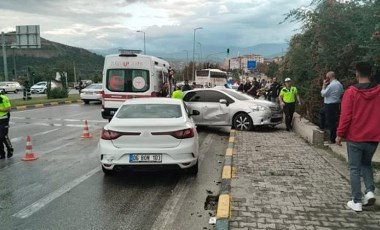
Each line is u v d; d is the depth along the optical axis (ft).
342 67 41.68
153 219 18.69
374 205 18.33
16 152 35.35
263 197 19.99
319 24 42.45
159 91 56.08
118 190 23.31
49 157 32.81
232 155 30.19
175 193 22.75
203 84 168.04
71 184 24.53
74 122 58.59
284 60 64.44
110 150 24.27
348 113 17.93
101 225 17.93
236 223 16.62
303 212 17.84
